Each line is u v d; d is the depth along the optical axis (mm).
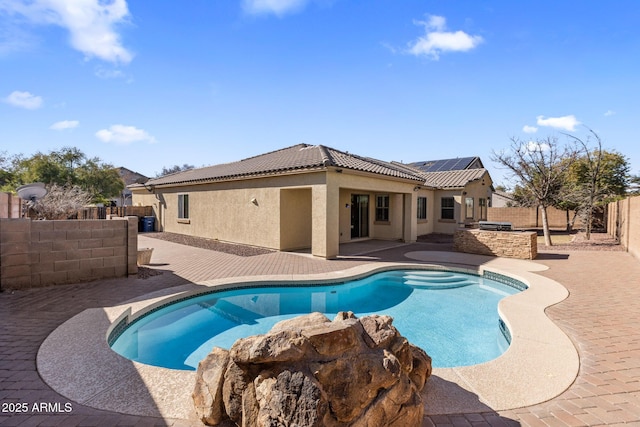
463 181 23812
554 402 3631
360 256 13906
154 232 24438
